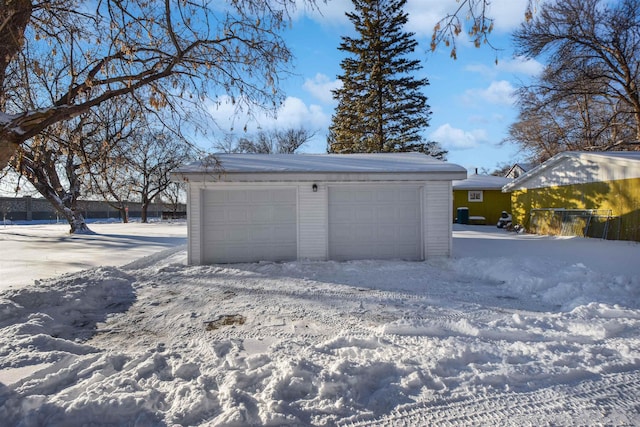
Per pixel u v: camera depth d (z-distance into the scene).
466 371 3.35
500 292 6.41
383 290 6.59
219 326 4.76
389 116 26.23
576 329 4.42
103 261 9.64
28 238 16.08
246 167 9.41
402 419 2.69
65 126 6.20
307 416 2.69
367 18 25.80
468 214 23.42
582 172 13.45
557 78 19.48
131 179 8.45
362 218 9.86
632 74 18.69
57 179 14.16
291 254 9.68
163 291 6.63
